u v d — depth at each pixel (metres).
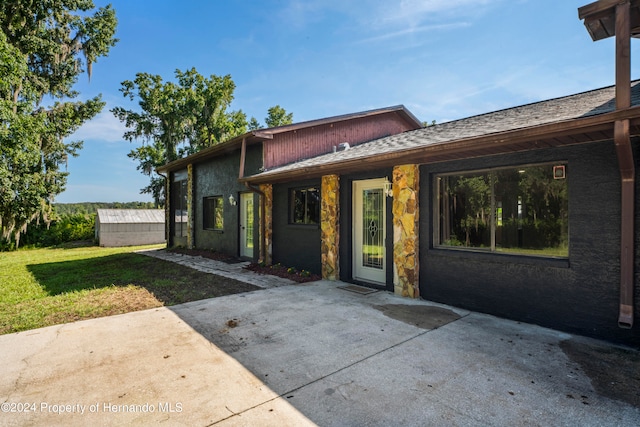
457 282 5.10
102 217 18.03
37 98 14.56
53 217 17.08
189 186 13.75
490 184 4.81
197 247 13.44
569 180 3.99
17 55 11.93
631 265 3.46
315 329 4.18
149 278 7.60
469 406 2.49
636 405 2.48
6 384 2.83
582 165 3.89
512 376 2.94
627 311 3.47
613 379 2.87
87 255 13.05
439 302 5.34
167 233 15.77
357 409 2.47
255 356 3.40
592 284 3.81
